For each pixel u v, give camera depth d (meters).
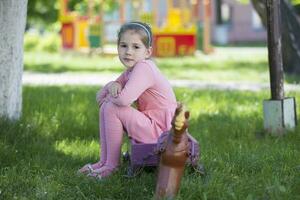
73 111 7.67
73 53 23.70
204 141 6.21
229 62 20.16
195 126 7.07
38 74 16.08
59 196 4.36
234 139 6.37
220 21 41.00
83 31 24.16
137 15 24.17
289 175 4.78
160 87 4.77
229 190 4.24
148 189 4.41
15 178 4.71
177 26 23.27
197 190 4.22
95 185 4.48
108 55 22.73
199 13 30.39
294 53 14.55
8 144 5.74
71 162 5.31
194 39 22.97
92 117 7.37
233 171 4.91
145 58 4.86
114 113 4.74
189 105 8.70
